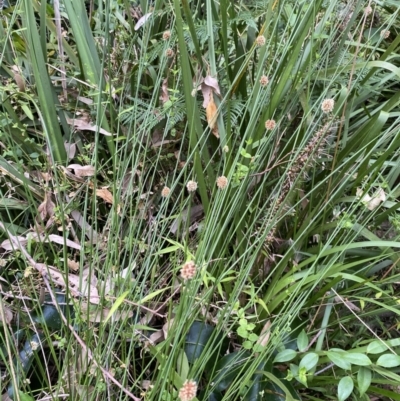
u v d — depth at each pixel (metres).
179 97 0.83
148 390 0.57
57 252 0.74
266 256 0.75
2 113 0.81
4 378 0.62
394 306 0.67
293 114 0.84
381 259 0.74
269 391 0.60
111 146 0.78
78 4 0.84
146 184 0.88
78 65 0.98
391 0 1.06
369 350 0.56
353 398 0.67
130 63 0.96
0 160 0.78
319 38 0.78
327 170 0.81
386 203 0.79
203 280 0.59
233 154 0.78
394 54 0.95
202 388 0.64
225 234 0.73
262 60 0.71
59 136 0.83
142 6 1.01
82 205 0.84
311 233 0.77
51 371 0.66
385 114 0.71
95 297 0.63
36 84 0.78
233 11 0.85
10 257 0.71
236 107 0.79
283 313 0.62
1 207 0.79
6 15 1.00
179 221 0.68
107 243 0.68
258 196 0.80
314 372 0.63
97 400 0.55
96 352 0.54
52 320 0.65
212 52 0.72
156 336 0.67
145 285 0.70
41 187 0.81
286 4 0.92
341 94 0.70
